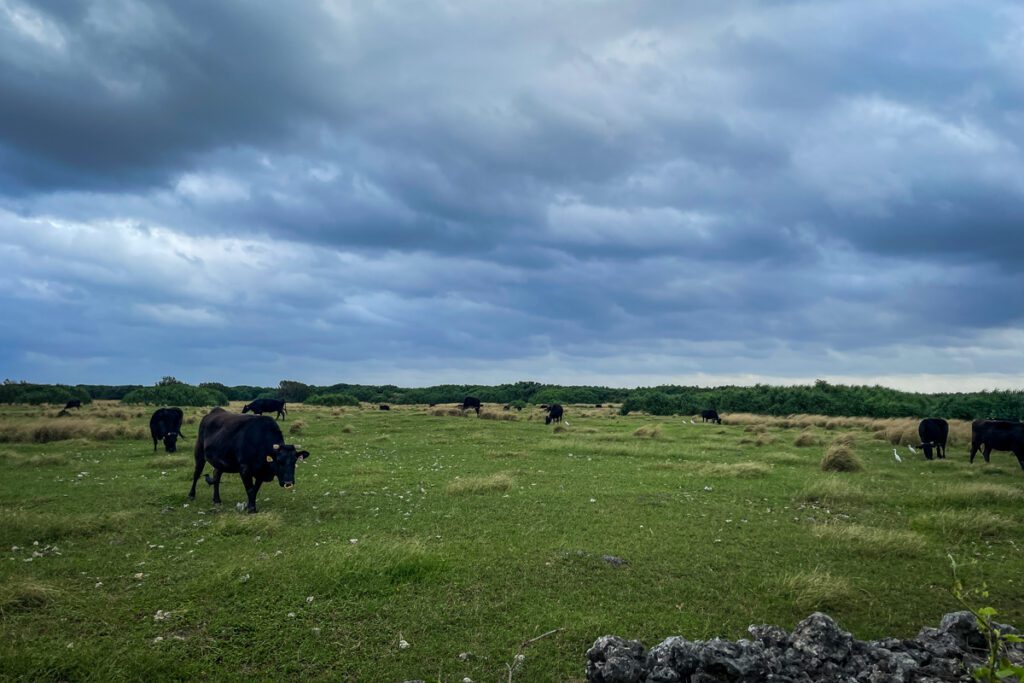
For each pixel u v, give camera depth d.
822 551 11.38
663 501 15.59
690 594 9.09
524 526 12.88
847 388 66.69
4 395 68.88
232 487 17.33
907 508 15.39
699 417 54.50
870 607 8.79
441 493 16.42
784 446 29.30
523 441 30.05
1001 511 14.80
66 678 6.39
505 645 7.32
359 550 10.27
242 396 103.81
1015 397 48.50
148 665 6.57
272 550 10.98
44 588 8.52
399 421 42.59
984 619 5.29
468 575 9.55
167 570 9.77
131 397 69.69
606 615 8.20
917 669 6.35
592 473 20.22
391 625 7.78
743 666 6.07
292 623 7.76
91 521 12.53
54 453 24.62
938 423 26.03
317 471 20.45
